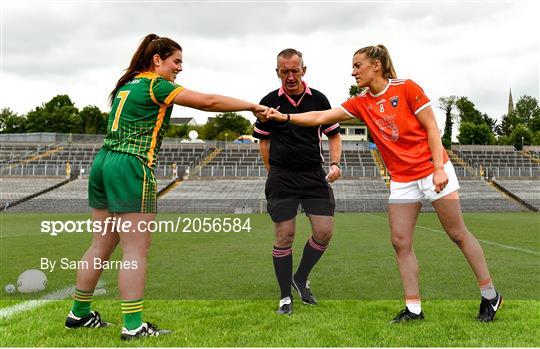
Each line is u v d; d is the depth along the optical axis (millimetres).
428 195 2951
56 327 2736
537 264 4914
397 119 2951
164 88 2707
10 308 3242
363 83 3012
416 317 2842
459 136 50969
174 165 25016
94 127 59562
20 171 28594
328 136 3809
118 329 2719
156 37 2957
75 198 23734
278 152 3381
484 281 2863
